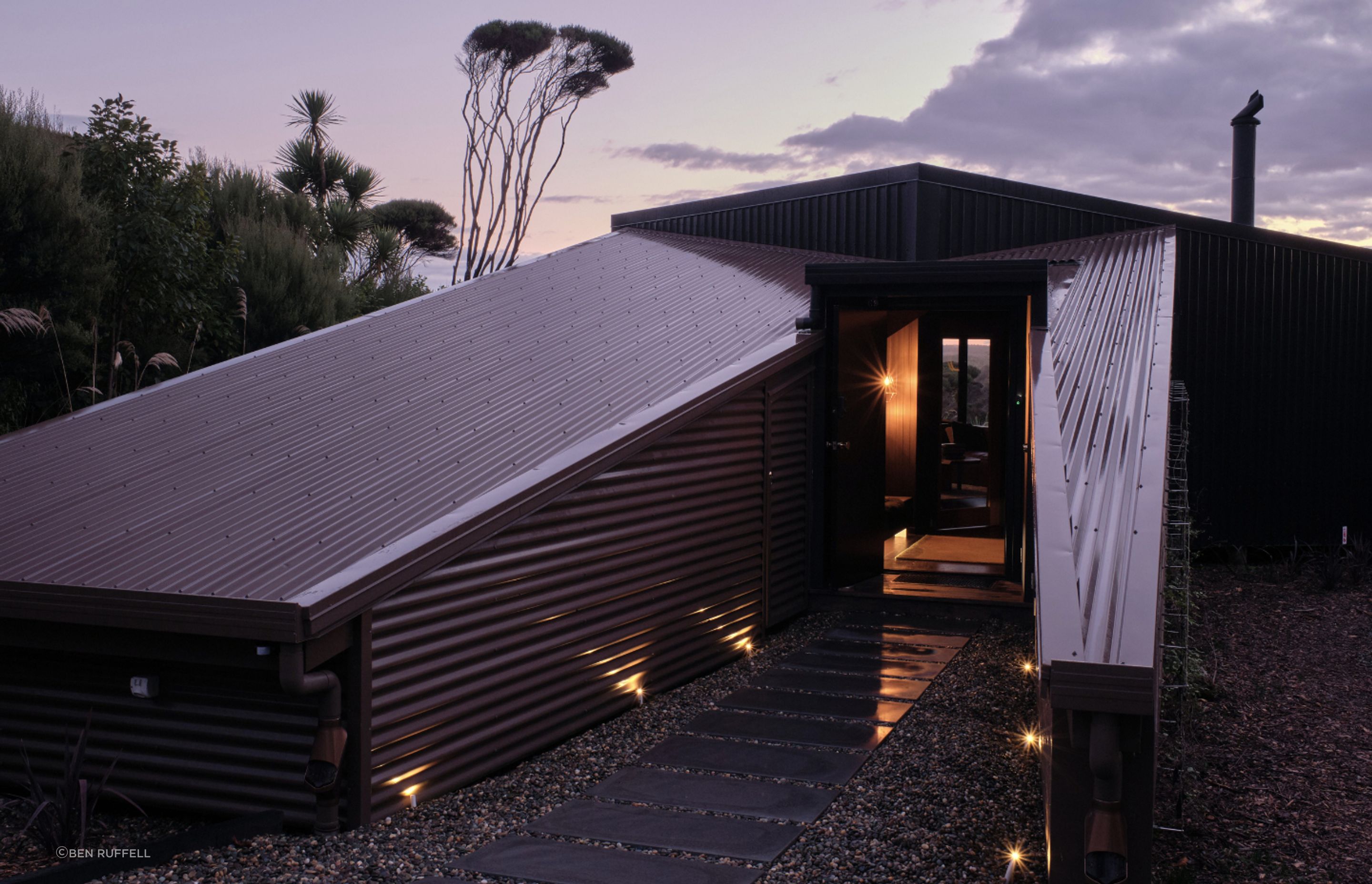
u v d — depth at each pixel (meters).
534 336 8.00
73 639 4.23
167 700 4.26
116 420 6.52
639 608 5.82
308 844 3.79
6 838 4.02
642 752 4.98
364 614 3.89
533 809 4.22
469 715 4.50
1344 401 10.95
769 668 6.61
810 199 11.31
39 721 4.52
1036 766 4.64
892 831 3.91
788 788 4.43
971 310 8.35
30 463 5.88
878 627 7.64
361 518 4.61
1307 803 4.39
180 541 4.54
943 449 11.67
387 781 4.04
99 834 4.15
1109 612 3.17
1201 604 8.77
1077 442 5.03
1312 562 10.51
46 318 8.80
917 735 5.20
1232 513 10.56
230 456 5.72
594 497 5.33
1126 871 2.77
